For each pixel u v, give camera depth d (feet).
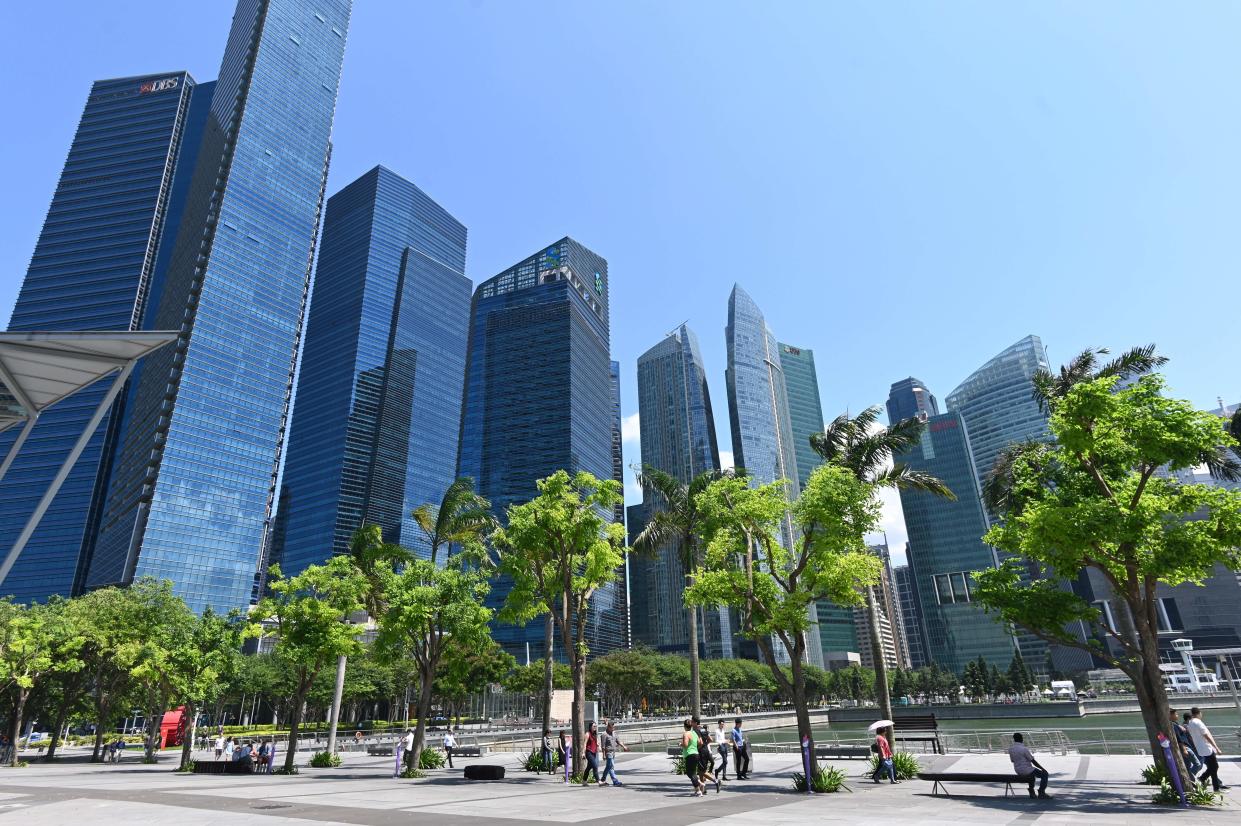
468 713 343.67
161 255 638.12
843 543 64.85
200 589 473.26
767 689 489.67
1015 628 63.52
